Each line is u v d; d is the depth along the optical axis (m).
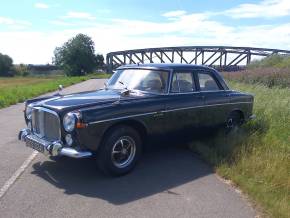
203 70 7.23
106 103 5.57
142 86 6.45
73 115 5.16
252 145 6.79
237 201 4.78
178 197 4.89
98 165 5.55
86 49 111.44
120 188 5.19
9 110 14.05
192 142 7.39
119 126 5.56
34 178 5.55
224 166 5.95
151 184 5.36
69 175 5.72
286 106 9.84
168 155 6.89
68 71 111.19
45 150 5.43
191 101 6.70
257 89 14.74
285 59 34.72
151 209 4.50
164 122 6.24
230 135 7.39
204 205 4.64
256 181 5.29
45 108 5.62
